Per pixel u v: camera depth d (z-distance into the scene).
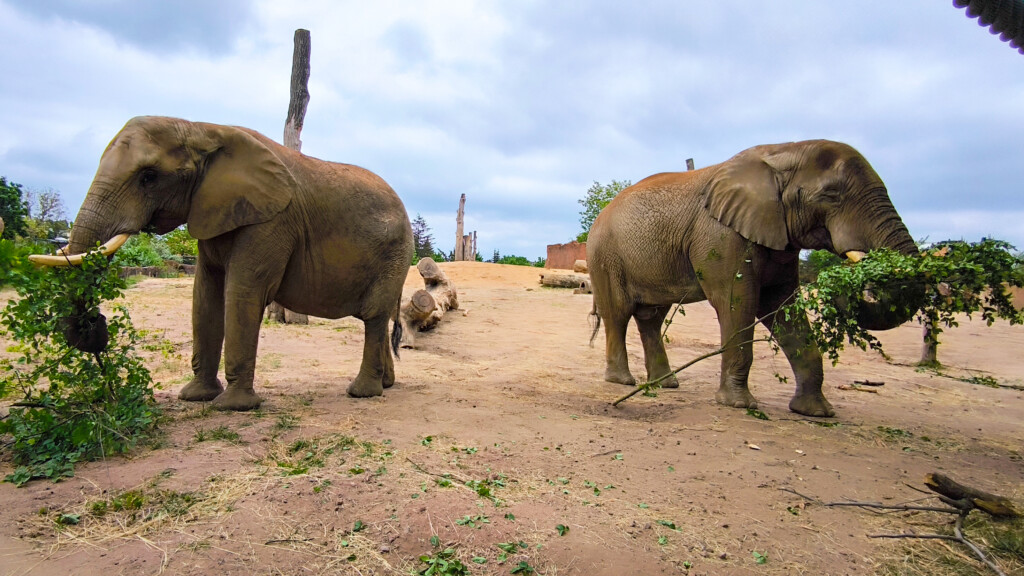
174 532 3.06
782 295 7.09
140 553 2.86
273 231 5.43
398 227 6.38
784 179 6.39
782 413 6.60
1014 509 3.64
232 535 3.06
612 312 8.35
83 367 4.54
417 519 3.31
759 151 6.75
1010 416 7.49
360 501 3.49
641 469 4.45
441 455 4.41
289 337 10.38
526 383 8.08
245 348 5.42
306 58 12.49
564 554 3.08
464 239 52.97
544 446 4.86
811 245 6.43
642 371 9.86
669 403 7.07
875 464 4.81
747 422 5.95
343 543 3.05
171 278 20.53
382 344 6.45
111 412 4.33
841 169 6.07
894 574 3.09
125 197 4.80
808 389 6.66
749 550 3.27
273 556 2.91
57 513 3.20
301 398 6.08
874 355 12.69
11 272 4.10
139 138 4.92
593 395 7.52
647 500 3.86
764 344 12.44
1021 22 2.56
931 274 4.90
